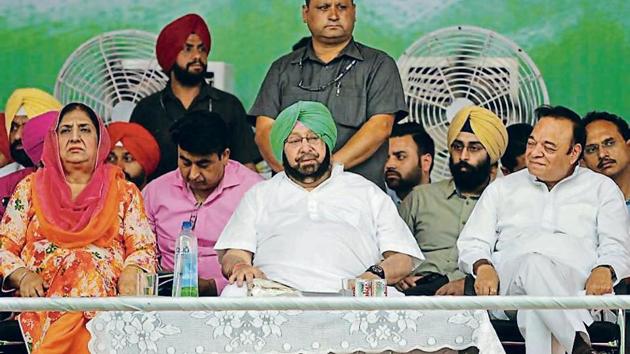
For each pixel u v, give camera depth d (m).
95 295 11.60
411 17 15.64
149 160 15.07
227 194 14.37
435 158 15.08
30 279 11.64
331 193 12.66
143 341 9.58
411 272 13.20
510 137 14.79
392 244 12.49
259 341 9.50
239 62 15.66
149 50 15.55
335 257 12.27
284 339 9.49
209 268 14.16
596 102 15.46
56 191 12.05
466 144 14.55
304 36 15.54
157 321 9.57
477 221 13.02
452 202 14.48
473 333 9.47
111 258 11.93
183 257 10.76
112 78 15.53
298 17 15.62
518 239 12.86
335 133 12.72
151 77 15.52
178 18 15.59
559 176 12.99
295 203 12.62
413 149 14.99
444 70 15.50
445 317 9.48
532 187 13.04
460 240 12.98
